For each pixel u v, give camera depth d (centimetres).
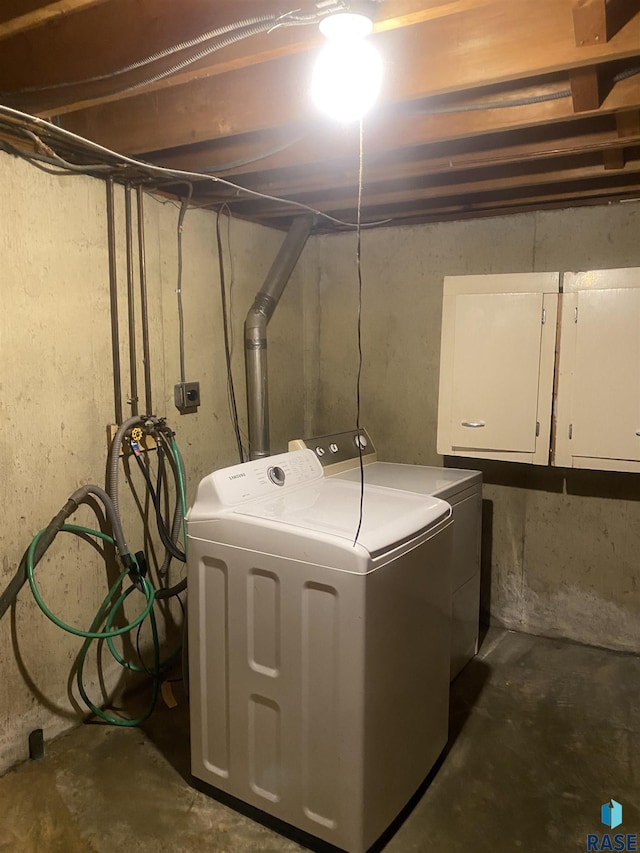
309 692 160
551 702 235
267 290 284
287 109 165
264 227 298
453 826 174
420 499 200
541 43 135
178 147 214
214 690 181
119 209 220
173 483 251
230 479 189
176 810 181
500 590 297
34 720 203
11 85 163
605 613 275
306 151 202
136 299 229
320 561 155
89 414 214
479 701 236
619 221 257
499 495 292
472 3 116
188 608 187
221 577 176
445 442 264
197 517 180
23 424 192
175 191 248
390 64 151
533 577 289
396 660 166
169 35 136
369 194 257
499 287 248
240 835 172
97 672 225
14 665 195
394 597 163
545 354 243
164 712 228
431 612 185
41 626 203
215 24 130
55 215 197
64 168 195
